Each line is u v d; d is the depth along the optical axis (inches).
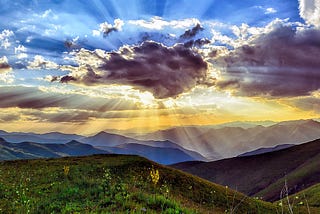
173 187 2026.3
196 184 2208.4
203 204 1716.3
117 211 609.3
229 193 2116.1
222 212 1560.0
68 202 823.7
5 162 2726.4
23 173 1939.0
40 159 2950.3
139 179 2043.6
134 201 696.4
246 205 1834.4
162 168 2496.3
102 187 995.3
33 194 1099.9
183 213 624.7
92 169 2187.5
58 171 2028.8
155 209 650.2
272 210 1763.0
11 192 1128.8
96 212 613.6
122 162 2518.5
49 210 746.2
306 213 1104.2
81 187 1121.4
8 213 777.6
